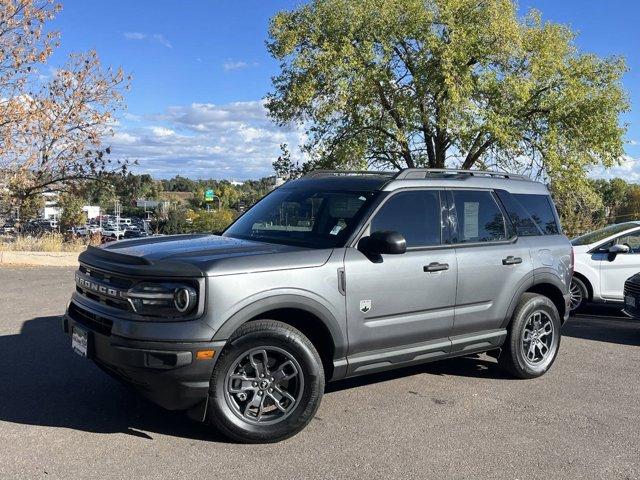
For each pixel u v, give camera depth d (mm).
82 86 20359
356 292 4715
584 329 8867
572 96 28812
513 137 29422
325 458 4117
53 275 12398
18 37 18328
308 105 29328
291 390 4453
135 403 4992
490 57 28547
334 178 5676
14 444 4137
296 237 5102
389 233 4699
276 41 30094
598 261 9977
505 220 6016
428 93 28328
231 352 4188
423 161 32094
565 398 5543
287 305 4359
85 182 21844
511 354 5953
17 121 18703
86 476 3723
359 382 5883
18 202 20781
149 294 4062
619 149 30281
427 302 5164
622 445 4488
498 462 4145
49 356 6242
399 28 28016
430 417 4957
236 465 3957
